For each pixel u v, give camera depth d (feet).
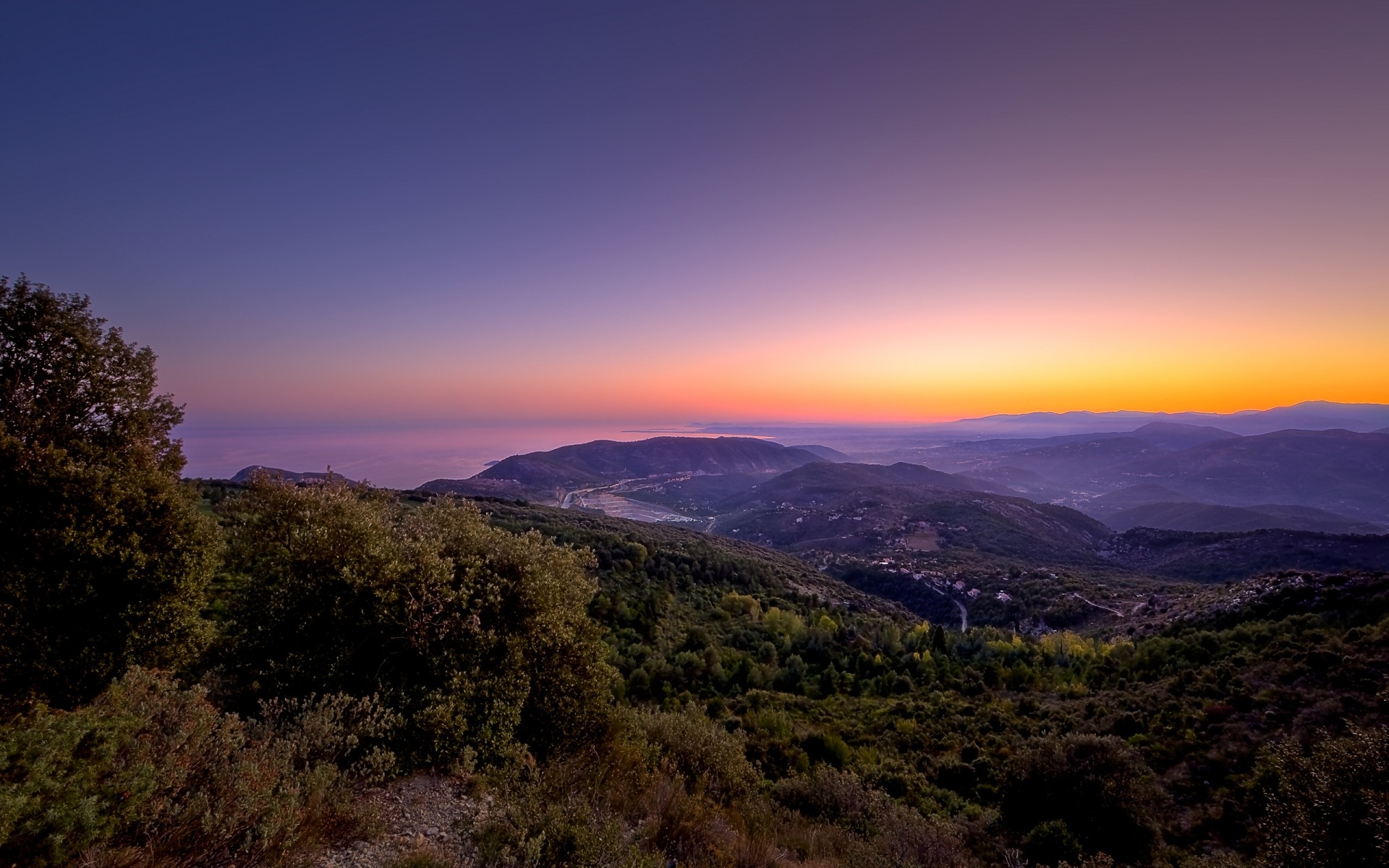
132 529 35.96
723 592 220.02
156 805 13.75
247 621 30.71
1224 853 45.21
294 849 15.74
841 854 30.09
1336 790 29.53
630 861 19.02
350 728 22.84
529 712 32.78
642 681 110.01
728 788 33.96
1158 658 119.03
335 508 38.04
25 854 11.59
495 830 19.47
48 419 37.78
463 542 36.88
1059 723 87.45
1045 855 44.91
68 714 16.70
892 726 93.09
